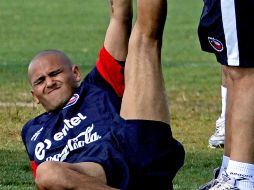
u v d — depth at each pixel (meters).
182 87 34.34
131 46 14.38
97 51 47.94
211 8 15.28
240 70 15.09
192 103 30.08
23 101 29.91
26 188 18.39
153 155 14.09
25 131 15.68
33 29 58.50
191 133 24.34
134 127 14.11
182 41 52.25
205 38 15.65
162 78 14.36
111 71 15.60
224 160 15.55
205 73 38.66
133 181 13.99
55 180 13.16
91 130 14.92
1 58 44.69
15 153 21.55
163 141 14.18
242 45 15.05
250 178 14.81
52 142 15.13
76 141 14.94
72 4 74.88
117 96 15.48
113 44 15.70
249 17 15.00
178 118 26.58
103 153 13.99
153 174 14.09
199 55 46.12
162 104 14.28
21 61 43.22
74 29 58.41
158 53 14.34
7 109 27.83
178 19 63.94
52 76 15.56
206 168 20.09
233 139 14.92
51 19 64.50
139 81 14.27
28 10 70.56
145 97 14.24
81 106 15.25
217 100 30.83
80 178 13.24
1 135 23.75
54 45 50.66
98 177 13.66
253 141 14.80
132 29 14.75
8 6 73.56
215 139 22.42
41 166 13.28
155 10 14.08
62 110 15.34
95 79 15.65
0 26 60.22
